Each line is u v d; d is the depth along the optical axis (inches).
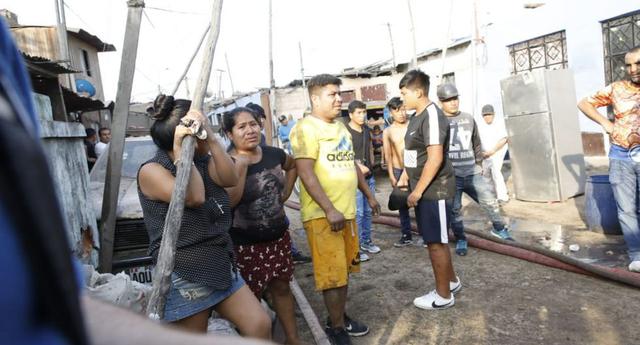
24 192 13.7
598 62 401.7
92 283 108.5
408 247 218.2
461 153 196.9
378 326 141.9
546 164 274.8
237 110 118.3
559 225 229.8
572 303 143.3
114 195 145.8
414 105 140.6
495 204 204.2
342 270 123.6
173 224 68.9
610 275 153.3
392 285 173.0
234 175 88.4
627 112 157.9
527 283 161.0
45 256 14.1
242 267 115.8
